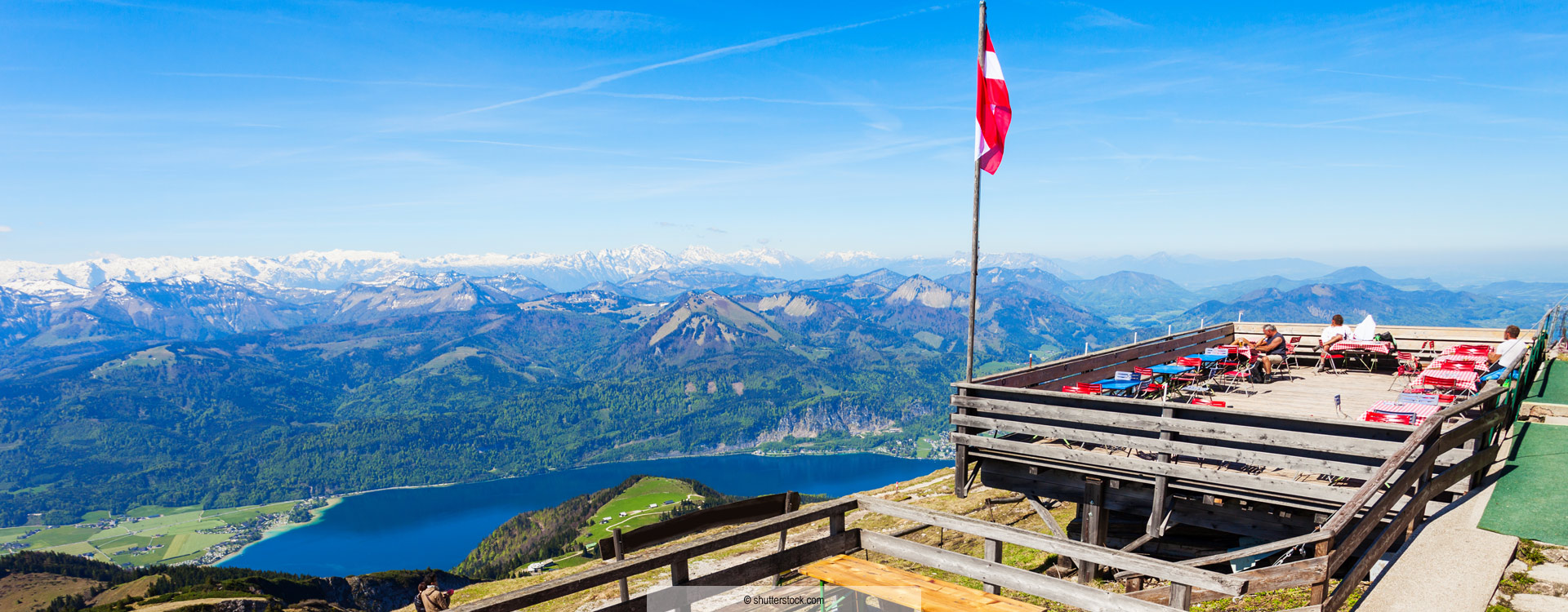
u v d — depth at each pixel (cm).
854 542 809
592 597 1731
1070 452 1101
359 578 13788
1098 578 1360
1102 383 1502
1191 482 1013
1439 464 939
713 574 693
